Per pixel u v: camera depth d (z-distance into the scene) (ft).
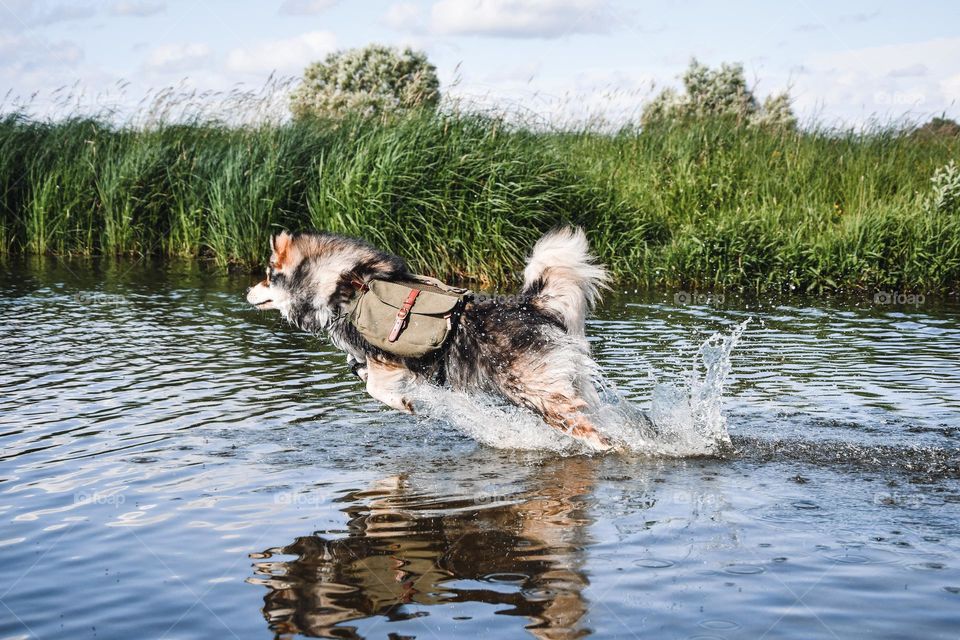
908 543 12.17
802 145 51.47
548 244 18.07
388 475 15.37
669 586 10.86
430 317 17.43
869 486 14.66
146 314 31.81
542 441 17.49
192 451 16.53
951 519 13.11
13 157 48.88
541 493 14.43
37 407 19.48
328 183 41.70
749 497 14.15
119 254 47.83
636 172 48.70
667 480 15.11
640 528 12.80
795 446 16.92
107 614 10.34
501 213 40.24
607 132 54.13
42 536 12.52
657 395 19.16
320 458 16.29
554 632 9.77
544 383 16.97
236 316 31.63
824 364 24.04
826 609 10.21
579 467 15.90
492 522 13.09
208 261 46.37
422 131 41.98
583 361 17.31
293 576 11.27
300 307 19.16
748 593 10.64
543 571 11.35
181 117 50.57
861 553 11.82
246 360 24.68
